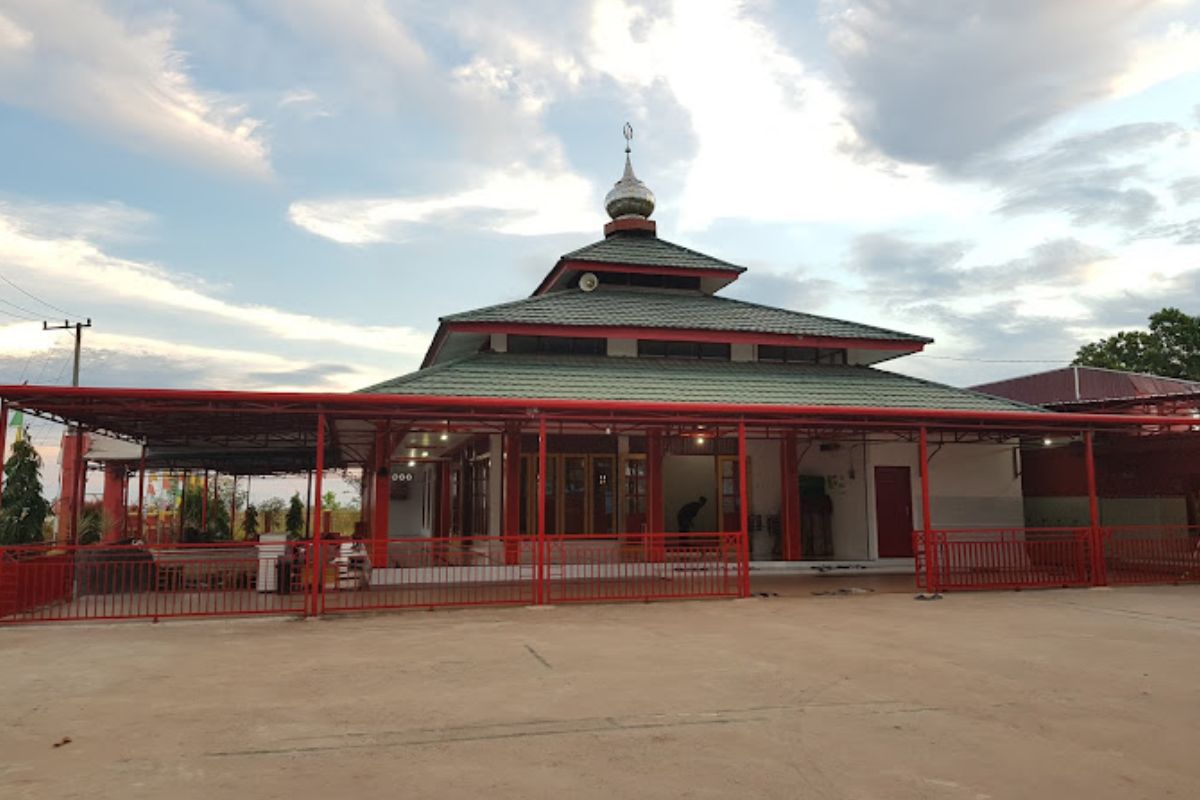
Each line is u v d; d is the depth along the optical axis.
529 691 7.25
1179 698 7.05
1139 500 18.47
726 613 12.21
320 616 11.94
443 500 23.62
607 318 18.75
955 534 19.17
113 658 8.88
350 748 5.62
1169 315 36.50
